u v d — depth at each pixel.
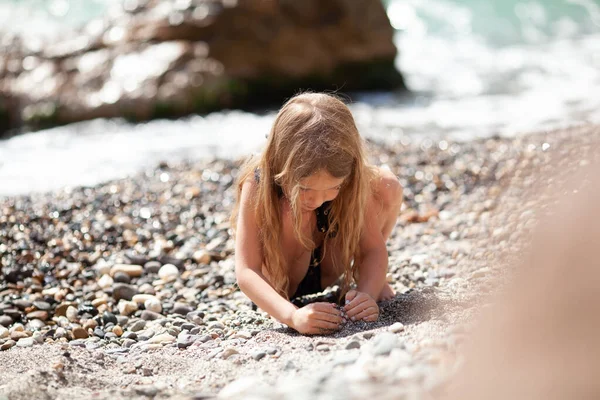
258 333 2.79
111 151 7.01
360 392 1.67
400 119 7.84
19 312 3.33
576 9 14.55
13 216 4.70
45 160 6.70
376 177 3.09
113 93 8.66
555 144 5.82
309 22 9.48
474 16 14.24
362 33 9.73
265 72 9.14
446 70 11.00
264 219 2.88
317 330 2.62
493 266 3.31
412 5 14.74
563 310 1.77
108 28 9.33
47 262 4.00
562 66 10.85
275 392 1.78
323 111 2.70
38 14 12.09
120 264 3.91
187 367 2.49
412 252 4.05
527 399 1.55
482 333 1.88
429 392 1.62
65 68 9.01
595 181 2.09
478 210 4.66
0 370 2.41
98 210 4.92
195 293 3.61
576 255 1.86
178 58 8.86
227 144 7.11
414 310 2.76
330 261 3.14
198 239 4.39
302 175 2.61
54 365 2.37
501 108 8.15
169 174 5.84
